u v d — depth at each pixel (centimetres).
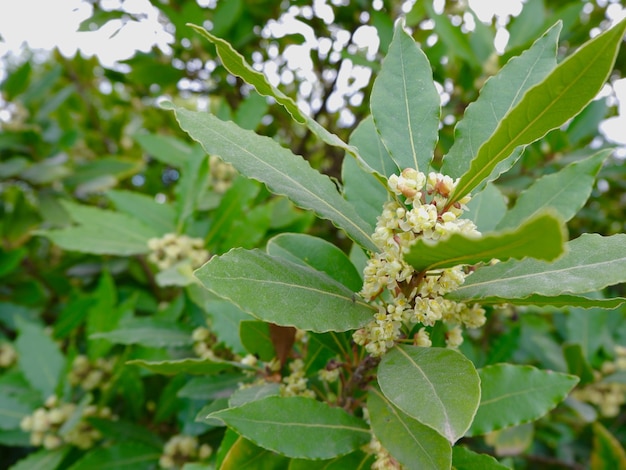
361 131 24
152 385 41
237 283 17
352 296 19
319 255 24
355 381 22
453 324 22
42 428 37
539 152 47
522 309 44
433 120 21
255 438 19
